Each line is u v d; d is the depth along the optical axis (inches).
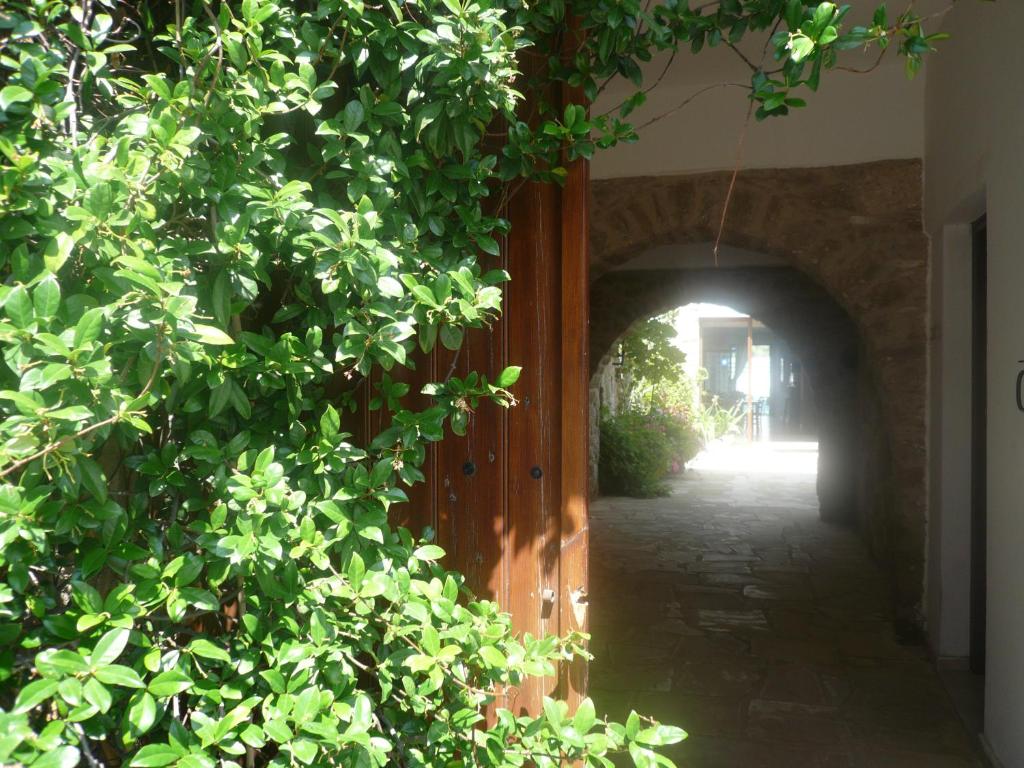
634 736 61.6
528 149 77.0
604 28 74.4
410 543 65.7
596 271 200.7
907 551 181.6
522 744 66.4
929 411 179.6
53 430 39.0
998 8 119.6
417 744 66.9
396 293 54.5
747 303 335.6
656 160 193.8
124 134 49.1
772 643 183.3
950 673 160.9
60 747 39.5
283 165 57.2
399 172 62.9
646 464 420.5
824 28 66.7
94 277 45.6
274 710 50.6
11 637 43.0
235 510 51.6
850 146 184.1
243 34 53.7
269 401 61.0
